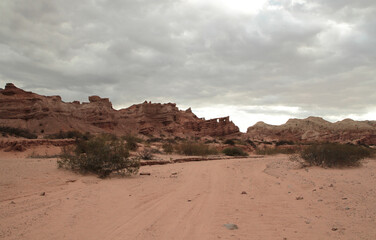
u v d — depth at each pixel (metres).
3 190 8.33
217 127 131.38
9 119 70.75
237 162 26.56
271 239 5.16
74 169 13.01
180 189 10.47
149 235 5.29
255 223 6.18
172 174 15.21
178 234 5.38
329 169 18.31
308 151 20.97
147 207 7.57
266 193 9.88
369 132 112.38
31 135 48.38
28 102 77.31
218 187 11.09
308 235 5.39
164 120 122.75
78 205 7.33
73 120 83.38
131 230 5.57
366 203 8.13
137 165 14.43
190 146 38.47
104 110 99.81
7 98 75.50
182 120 137.12
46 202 7.44
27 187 8.99
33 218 6.03
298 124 141.50
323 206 7.84
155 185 11.20
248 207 7.70
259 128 151.75
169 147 37.94
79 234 5.27
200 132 125.56
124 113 119.56
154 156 28.05
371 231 5.63
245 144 77.12
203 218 6.53
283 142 89.19
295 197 9.14
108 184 10.79
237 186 11.47
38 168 12.73
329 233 5.51
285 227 5.91
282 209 7.50
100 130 87.50
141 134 102.75
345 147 20.55
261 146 75.44
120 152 13.78
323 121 148.12
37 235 5.09
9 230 5.26
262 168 20.31
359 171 17.03
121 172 13.78
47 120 74.56
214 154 42.38
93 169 12.97
